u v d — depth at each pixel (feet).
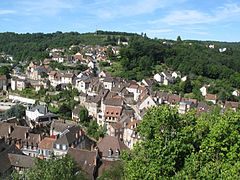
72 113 451.12
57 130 354.33
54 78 618.44
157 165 87.51
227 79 632.79
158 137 89.56
